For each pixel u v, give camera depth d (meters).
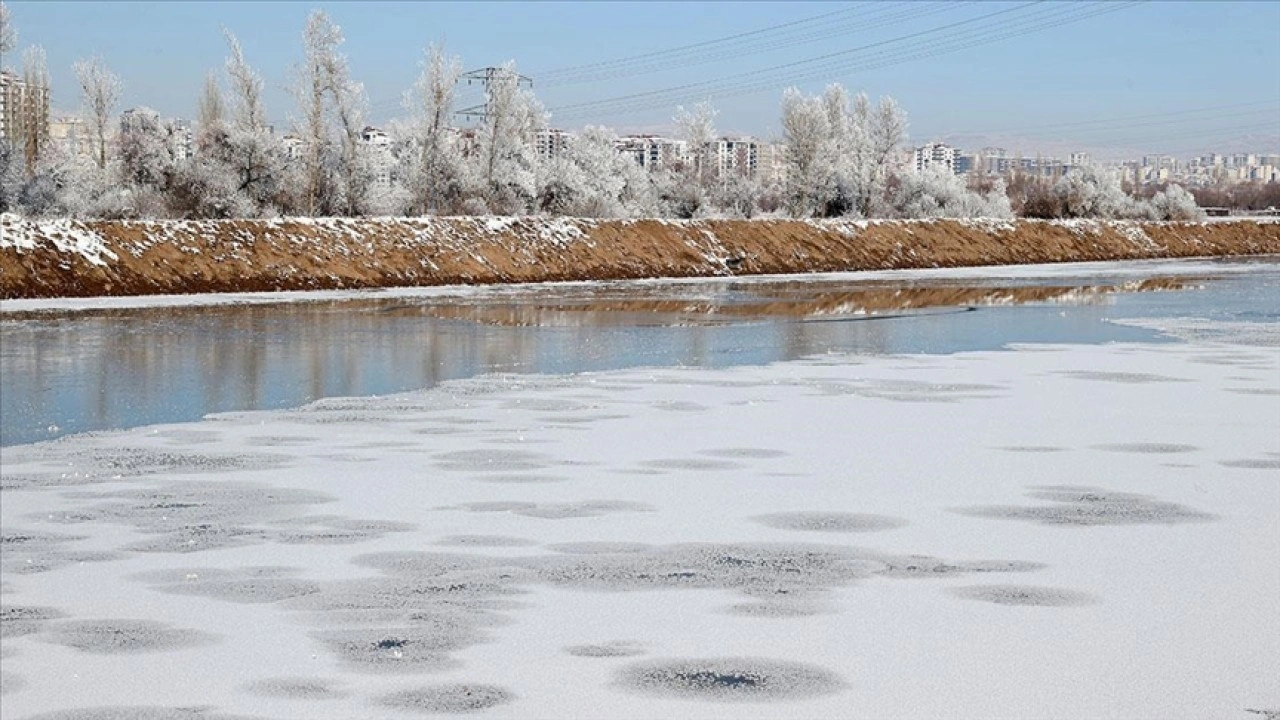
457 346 25.98
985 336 28.17
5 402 18.25
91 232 41.38
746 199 77.50
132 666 7.71
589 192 65.62
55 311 34.25
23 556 10.18
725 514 11.48
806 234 63.59
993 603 8.82
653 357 24.12
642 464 13.79
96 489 12.62
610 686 7.34
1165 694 7.10
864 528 10.96
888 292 44.66
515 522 11.23
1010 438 15.27
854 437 15.38
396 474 13.31
